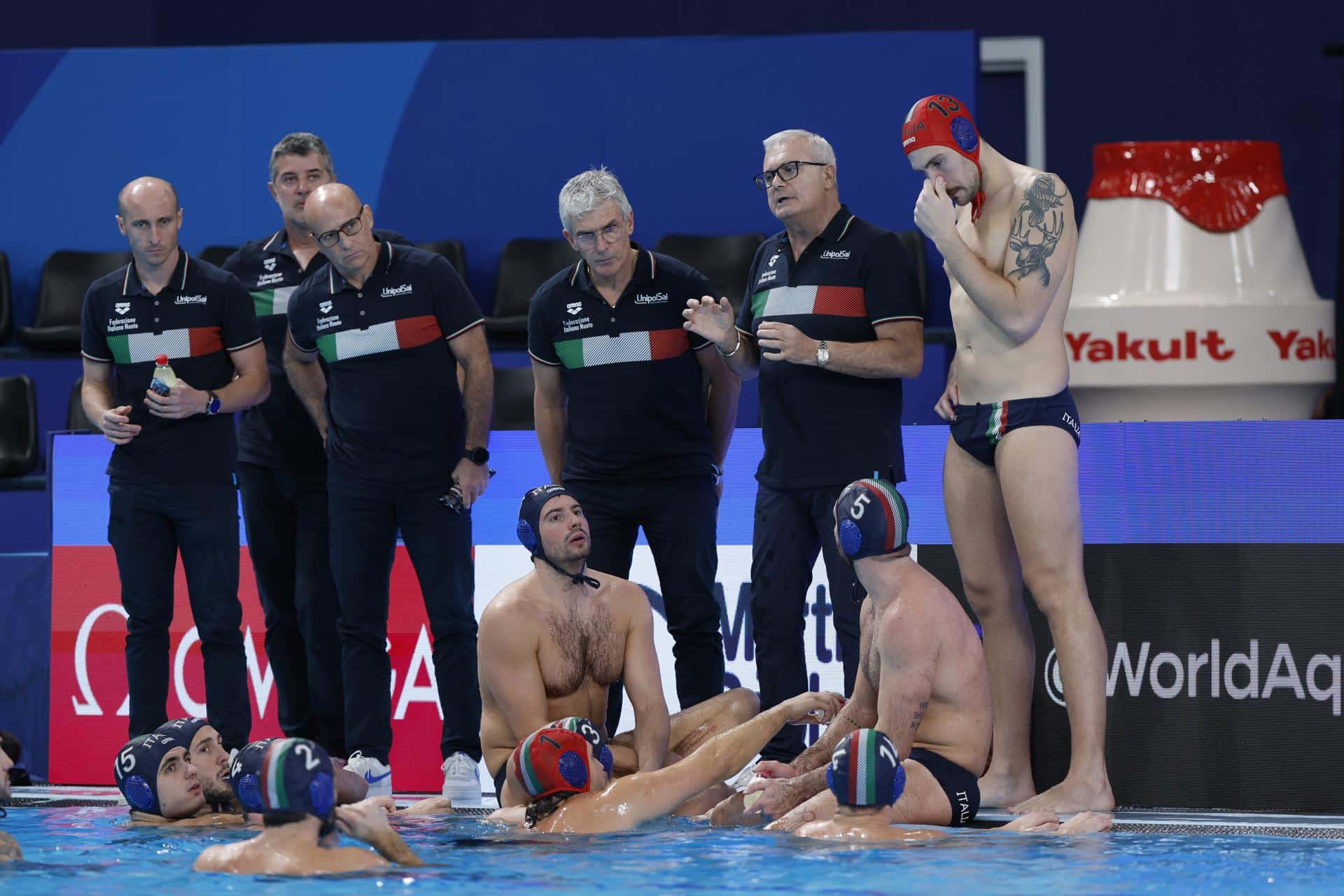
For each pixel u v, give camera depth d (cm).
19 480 2773
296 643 2252
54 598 2347
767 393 2003
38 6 3744
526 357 2908
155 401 2009
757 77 3117
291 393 2219
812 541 2005
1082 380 2942
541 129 3180
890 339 1955
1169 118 3856
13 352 3109
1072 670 1828
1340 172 3694
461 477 2038
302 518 2217
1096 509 2039
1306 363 2916
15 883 1386
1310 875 1384
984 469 1886
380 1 3959
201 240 3216
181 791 1822
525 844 1573
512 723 1848
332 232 1988
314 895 1312
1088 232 3002
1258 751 1969
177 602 2306
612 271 1995
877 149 3069
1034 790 1933
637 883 1353
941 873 1392
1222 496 1998
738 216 3130
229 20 3959
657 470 2053
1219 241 2928
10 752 2267
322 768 1408
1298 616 1966
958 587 2095
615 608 1881
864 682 1794
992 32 3909
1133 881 1352
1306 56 3778
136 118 3228
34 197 3247
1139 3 3853
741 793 1725
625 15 3944
